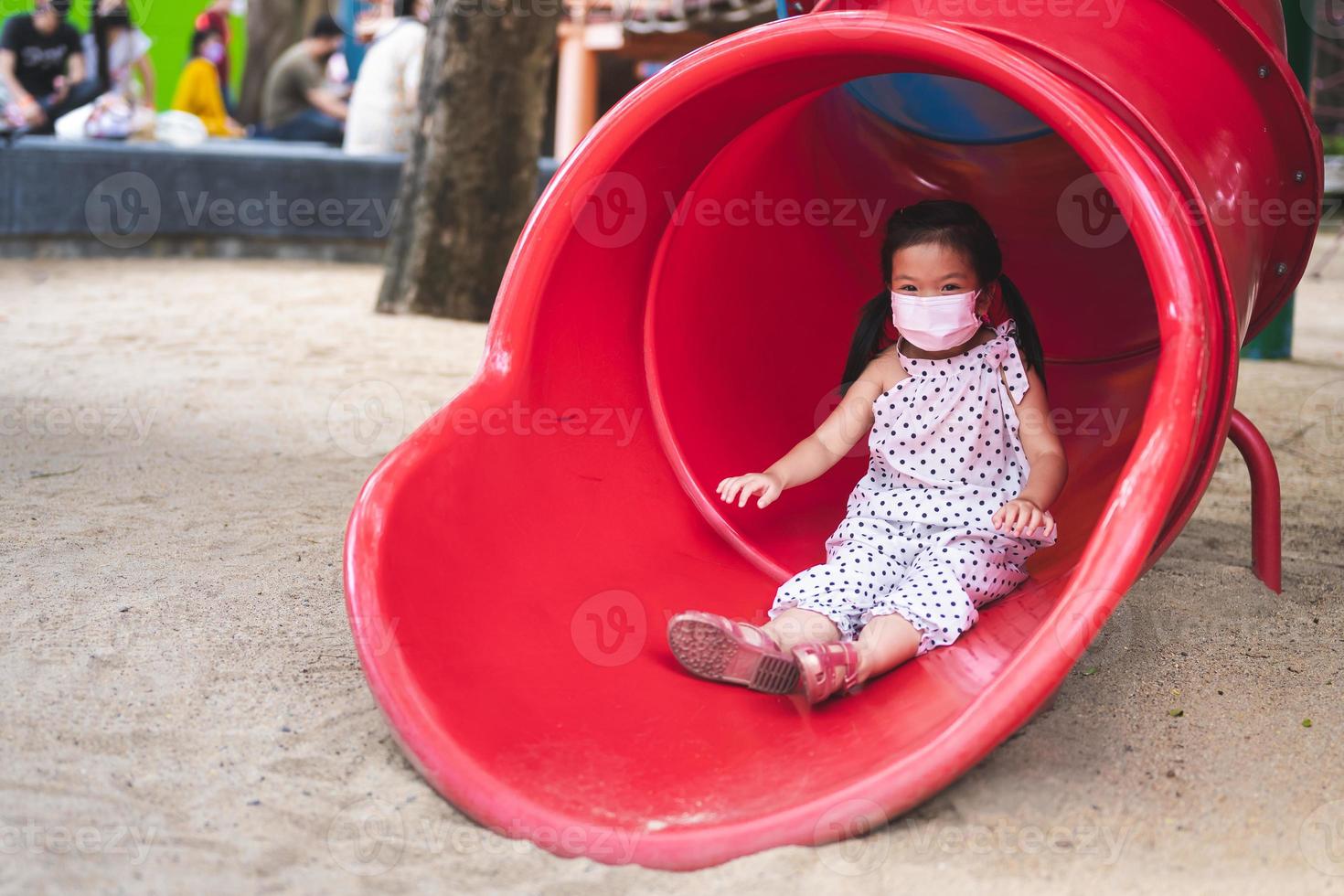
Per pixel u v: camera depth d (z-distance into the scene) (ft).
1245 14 7.18
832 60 7.27
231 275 26.96
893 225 7.48
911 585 6.93
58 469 11.10
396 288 22.02
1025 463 7.70
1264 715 6.59
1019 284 9.71
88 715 6.25
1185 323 5.58
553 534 7.39
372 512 6.18
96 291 23.43
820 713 6.37
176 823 5.34
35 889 4.82
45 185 27.27
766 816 5.23
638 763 5.81
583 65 34.47
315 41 37.58
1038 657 5.18
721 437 8.84
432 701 5.70
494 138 21.45
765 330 9.36
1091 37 6.83
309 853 5.18
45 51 30.76
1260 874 5.10
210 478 11.03
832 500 9.14
